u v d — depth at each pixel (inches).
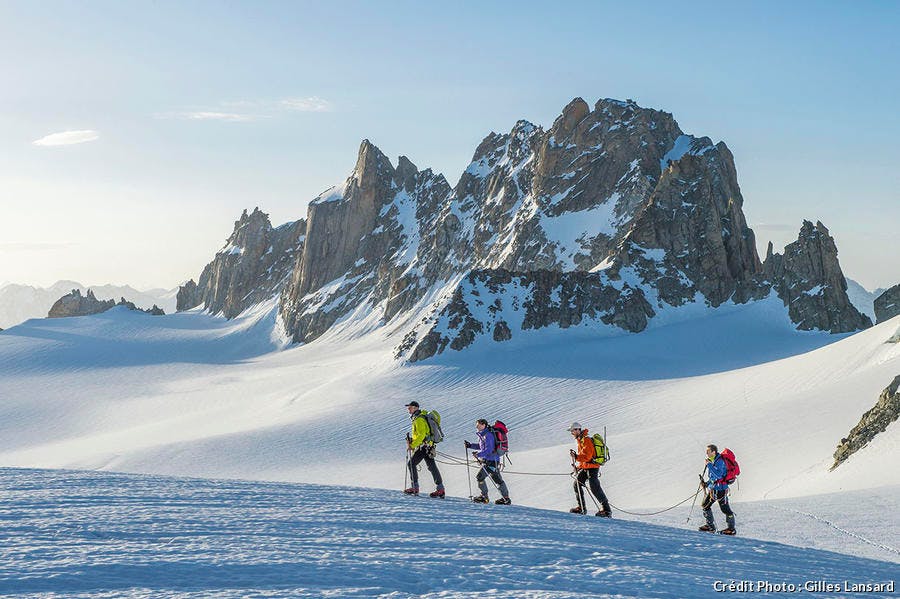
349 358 6112.2
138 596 329.1
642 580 432.1
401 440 2999.5
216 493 739.4
